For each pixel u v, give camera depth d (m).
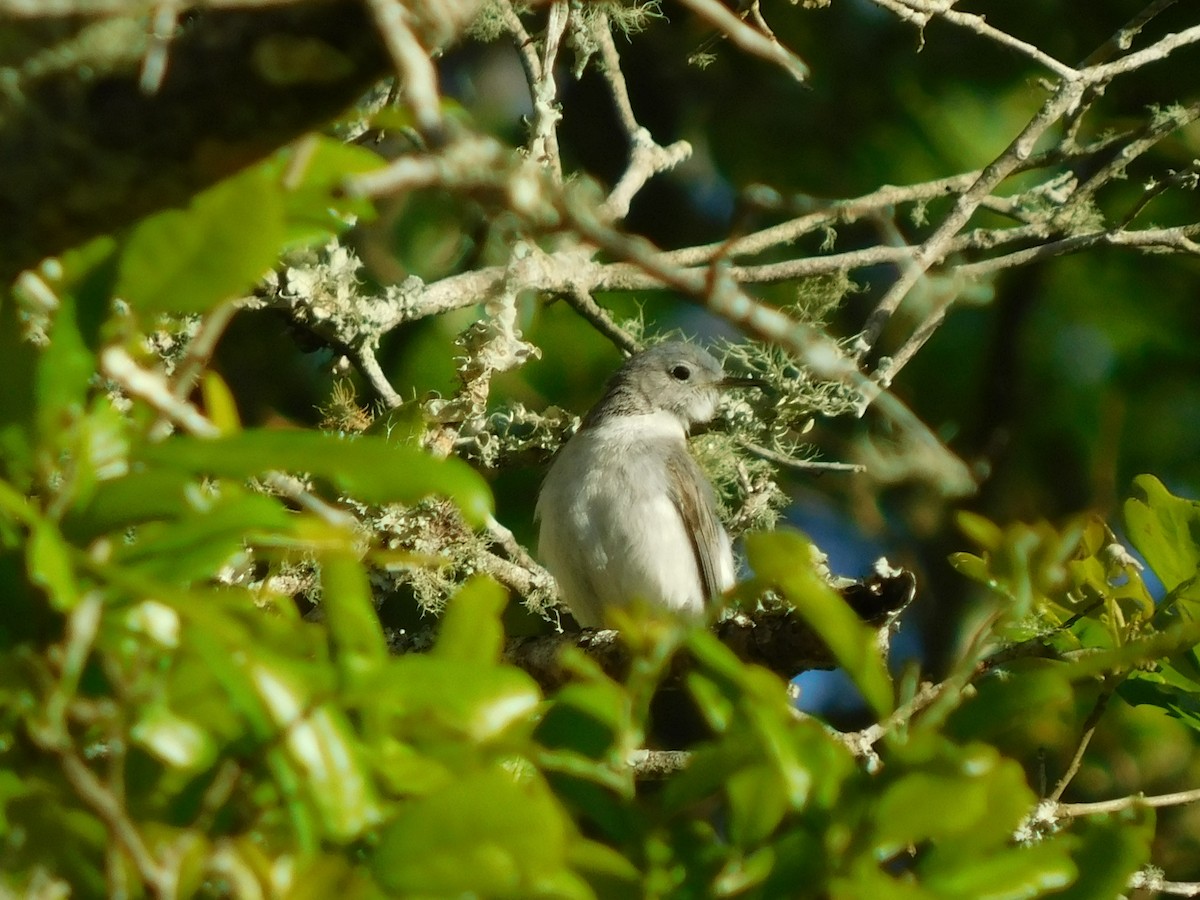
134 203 3.64
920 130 15.71
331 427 9.95
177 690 3.80
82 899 3.60
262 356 14.42
